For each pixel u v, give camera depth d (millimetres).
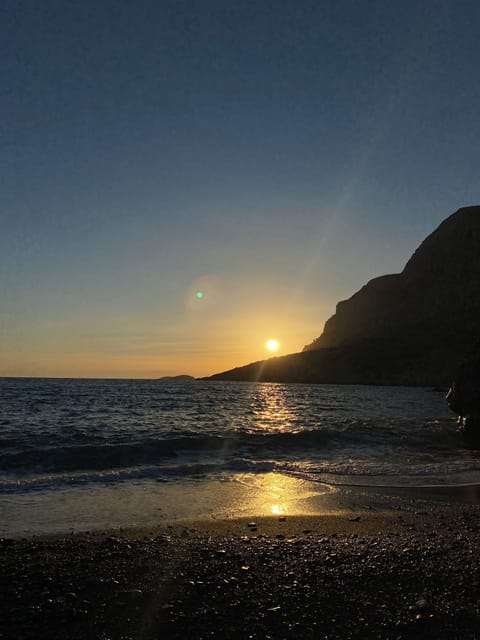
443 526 9820
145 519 9961
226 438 21297
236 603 6004
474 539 8828
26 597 6027
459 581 6719
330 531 9297
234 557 7641
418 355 154375
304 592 6320
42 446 18422
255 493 12555
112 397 55438
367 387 132625
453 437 24562
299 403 54469
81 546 8062
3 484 12789
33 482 13062
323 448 20859
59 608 5773
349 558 7609
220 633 5289
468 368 25797
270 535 8938
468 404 24453
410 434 25047
